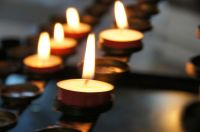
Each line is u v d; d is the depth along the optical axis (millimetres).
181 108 970
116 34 581
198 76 523
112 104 480
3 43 753
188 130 894
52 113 977
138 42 565
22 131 906
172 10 1098
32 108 989
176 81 999
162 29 1070
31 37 750
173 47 1072
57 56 625
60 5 1714
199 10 1123
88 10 839
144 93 1018
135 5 766
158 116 973
